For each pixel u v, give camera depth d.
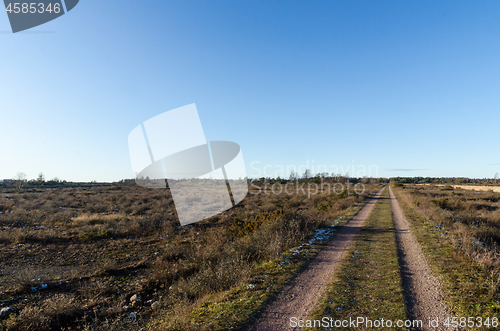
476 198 36.75
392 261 7.69
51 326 4.99
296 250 9.16
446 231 12.23
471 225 12.95
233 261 7.40
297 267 7.19
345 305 4.82
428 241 10.37
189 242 11.98
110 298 6.37
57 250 10.18
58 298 6.11
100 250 10.52
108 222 15.18
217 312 4.65
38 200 26.42
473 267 6.89
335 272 6.76
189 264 8.34
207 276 6.63
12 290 6.42
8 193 34.53
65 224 14.38
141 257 9.87
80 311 5.55
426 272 6.74
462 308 4.69
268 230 10.85
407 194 41.12
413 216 18.61
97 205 23.00
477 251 7.97
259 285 5.89
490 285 5.57
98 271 7.94
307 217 14.03
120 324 5.12
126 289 6.96
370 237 11.37
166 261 8.97
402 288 5.59
